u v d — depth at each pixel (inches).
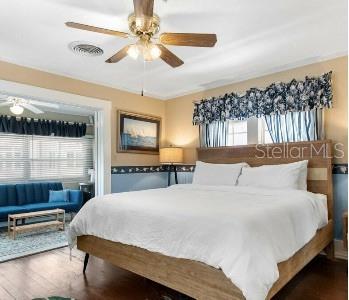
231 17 93.6
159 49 92.4
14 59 130.6
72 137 258.1
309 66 135.3
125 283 100.7
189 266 76.2
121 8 87.9
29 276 107.2
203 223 76.0
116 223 96.4
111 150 170.6
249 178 133.3
